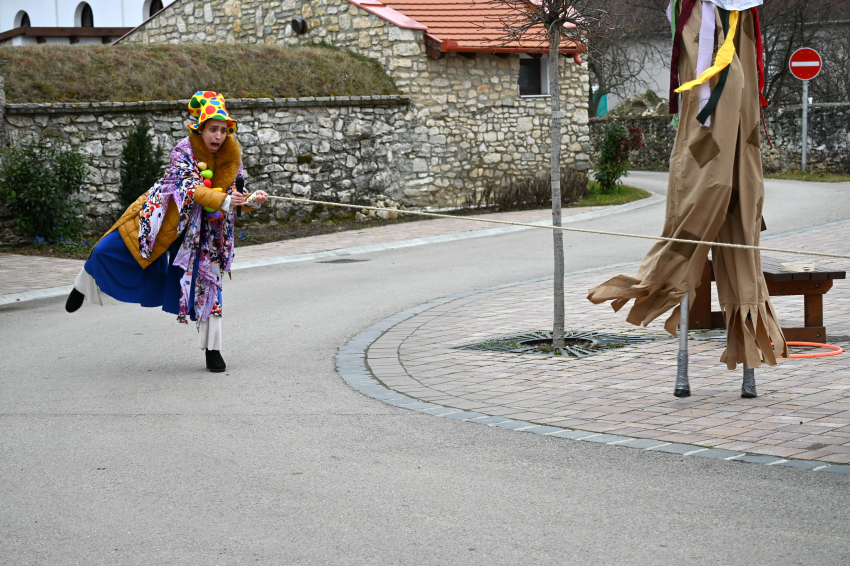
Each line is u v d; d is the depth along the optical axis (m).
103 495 4.62
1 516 4.34
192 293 7.60
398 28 22.05
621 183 26.12
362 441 5.56
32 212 17.38
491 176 23.27
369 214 21.62
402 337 9.06
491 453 5.26
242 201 7.37
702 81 5.94
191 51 21.16
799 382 6.71
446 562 3.74
